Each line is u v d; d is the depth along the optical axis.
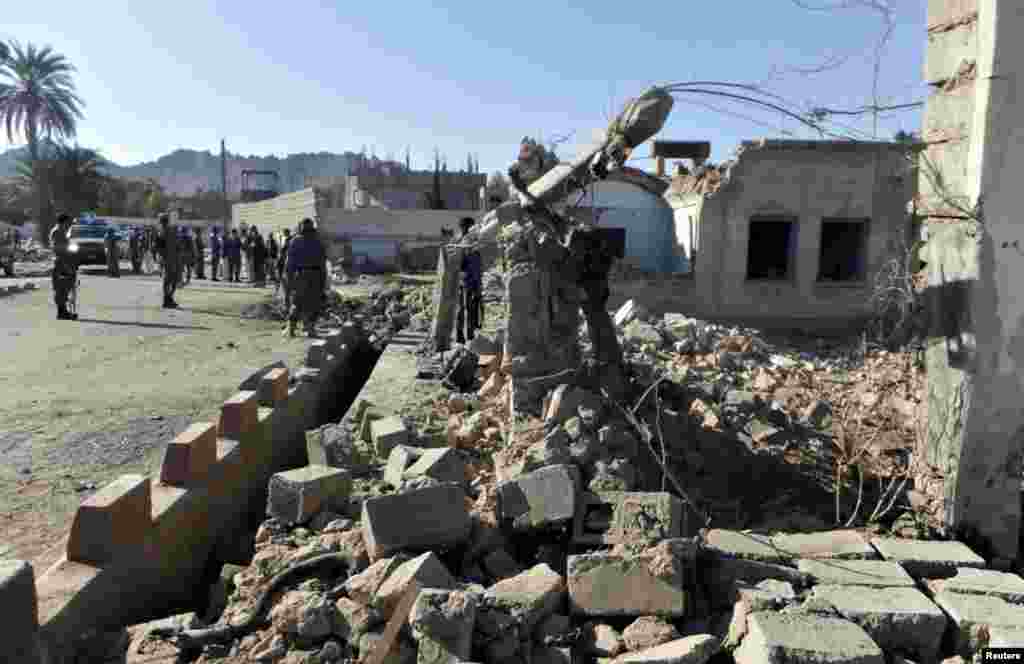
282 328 13.77
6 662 2.30
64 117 48.72
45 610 2.94
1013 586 3.64
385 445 5.76
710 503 5.10
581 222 6.23
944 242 4.52
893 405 6.94
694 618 3.47
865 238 19.25
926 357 4.77
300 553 3.85
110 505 3.42
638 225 22.67
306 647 3.16
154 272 28.69
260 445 5.74
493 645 3.04
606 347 6.12
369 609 3.19
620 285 19.23
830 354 15.33
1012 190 4.19
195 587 4.29
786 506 5.11
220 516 4.79
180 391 8.21
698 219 19.22
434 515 3.90
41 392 7.91
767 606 3.26
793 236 19.45
